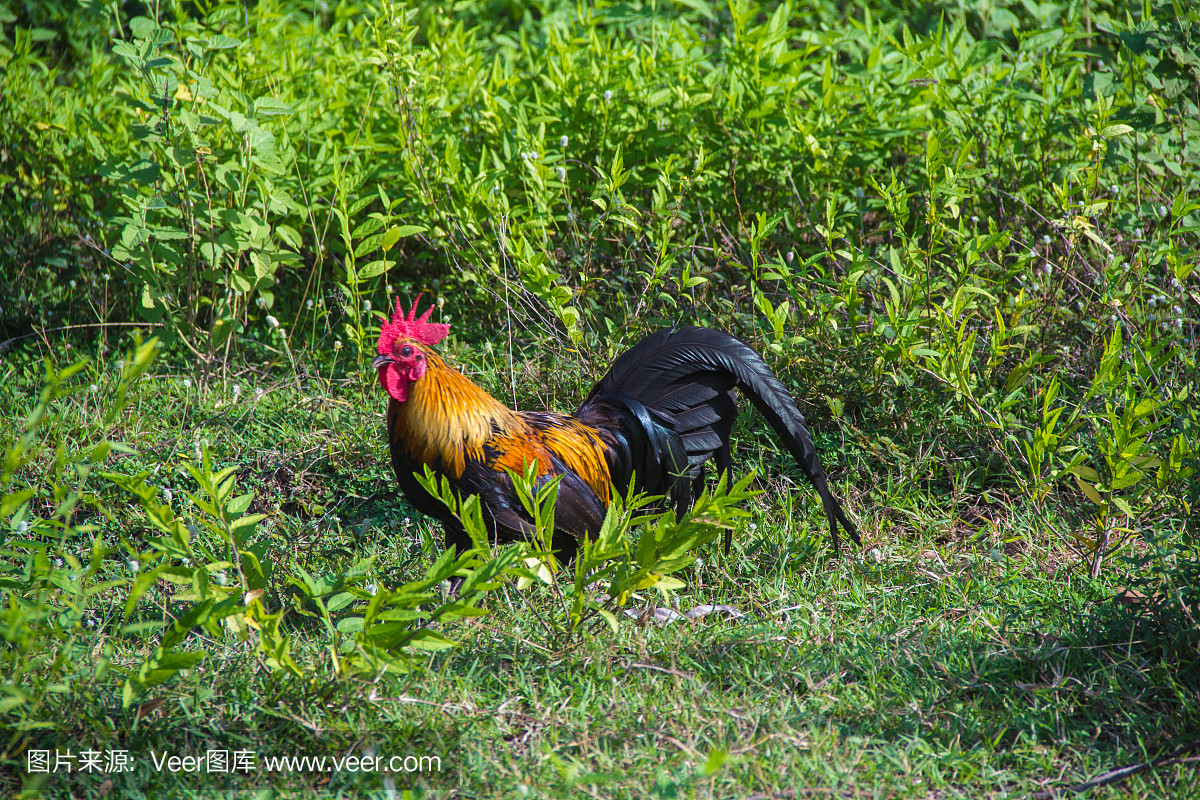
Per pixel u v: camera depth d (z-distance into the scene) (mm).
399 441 8828
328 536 10141
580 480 9031
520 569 6984
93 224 14438
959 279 10812
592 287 13000
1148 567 9023
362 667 7043
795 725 7172
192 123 11641
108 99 16266
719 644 8211
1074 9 15414
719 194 13617
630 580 7496
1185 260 10602
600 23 19234
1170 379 10266
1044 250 12992
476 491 8711
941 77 14055
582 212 13914
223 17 14227
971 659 7793
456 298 14281
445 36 16156
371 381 12820
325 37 17188
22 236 14484
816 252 13453
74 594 6859
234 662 7633
